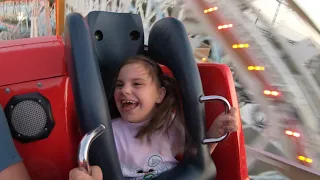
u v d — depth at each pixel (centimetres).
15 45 122
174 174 132
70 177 93
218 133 138
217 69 154
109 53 151
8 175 99
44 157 118
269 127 236
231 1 265
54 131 119
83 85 108
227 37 268
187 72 133
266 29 245
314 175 204
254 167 224
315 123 217
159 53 150
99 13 149
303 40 227
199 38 288
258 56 248
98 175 96
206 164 133
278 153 225
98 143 108
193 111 132
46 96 119
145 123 145
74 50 111
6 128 104
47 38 128
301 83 226
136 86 141
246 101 250
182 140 148
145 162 141
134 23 158
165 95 150
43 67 121
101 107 109
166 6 318
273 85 238
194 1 293
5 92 115
